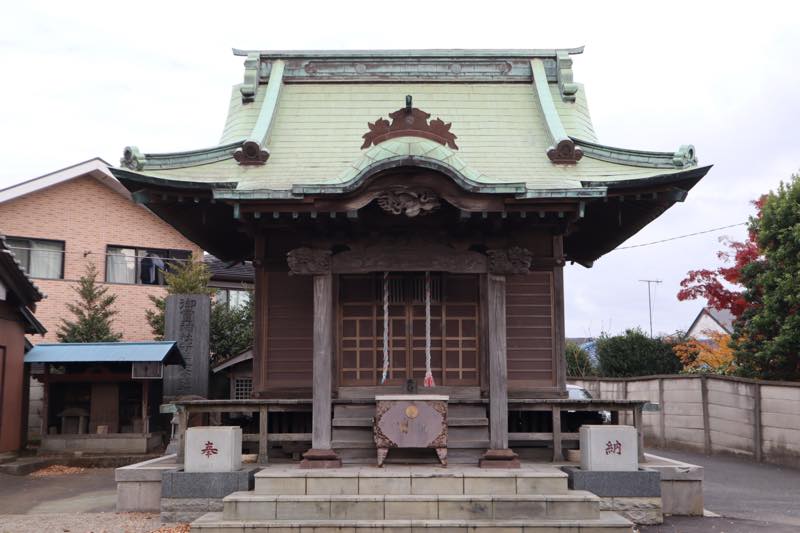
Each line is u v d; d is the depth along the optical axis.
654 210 11.91
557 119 12.84
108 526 9.62
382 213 10.94
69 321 23.67
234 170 11.94
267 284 11.98
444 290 11.64
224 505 9.12
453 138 10.84
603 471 9.80
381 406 10.23
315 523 8.78
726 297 20.56
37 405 22.02
